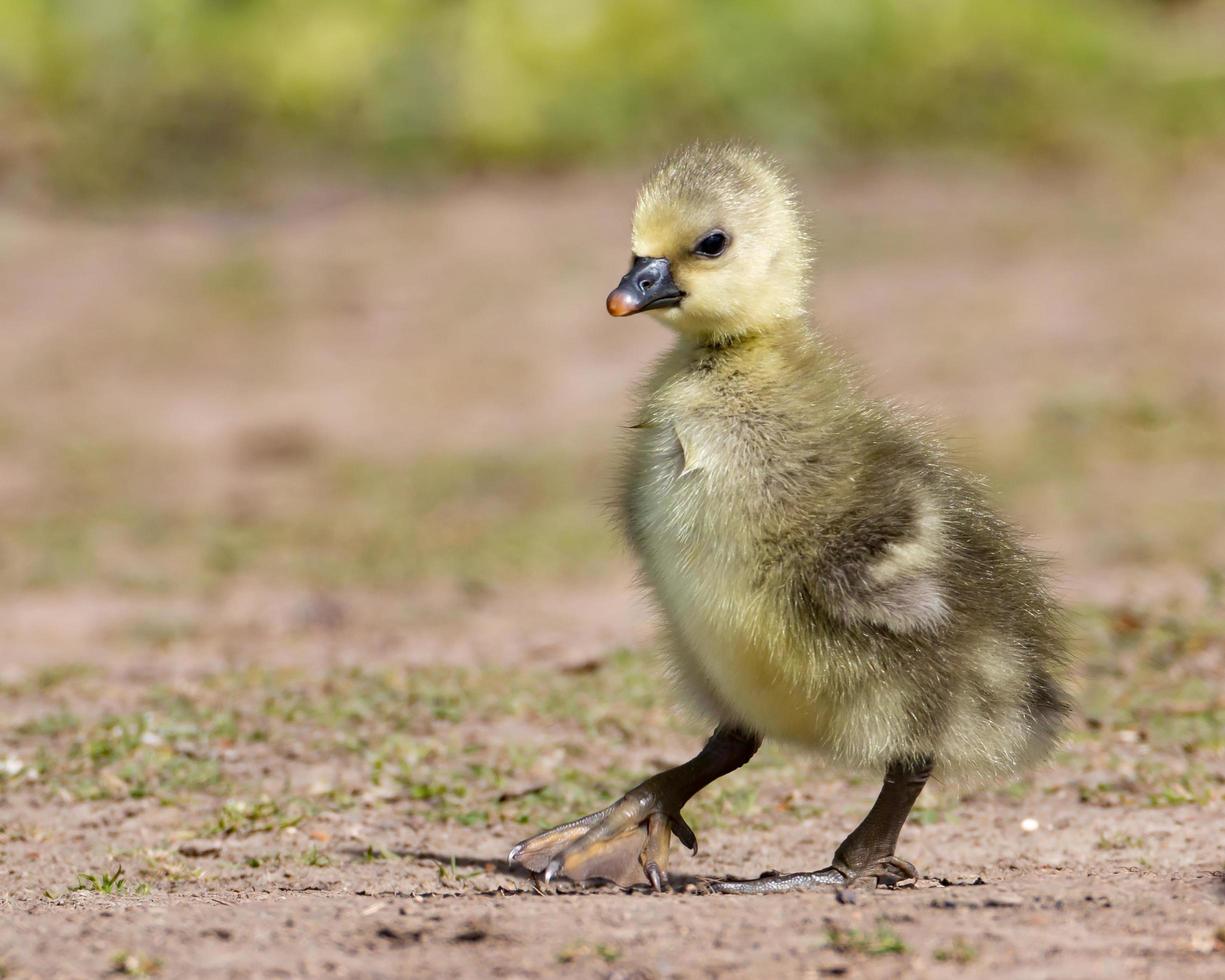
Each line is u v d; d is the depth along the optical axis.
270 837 9.48
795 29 36.16
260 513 19.88
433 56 35.41
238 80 35.12
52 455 22.25
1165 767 10.30
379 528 18.98
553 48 35.44
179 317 27.20
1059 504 17.81
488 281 28.34
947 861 8.88
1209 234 28.95
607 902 7.39
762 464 8.01
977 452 19.83
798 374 8.34
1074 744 10.75
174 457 22.28
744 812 9.84
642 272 8.41
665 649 8.58
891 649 7.90
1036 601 8.50
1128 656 12.44
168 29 35.69
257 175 33.47
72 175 32.75
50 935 6.90
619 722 11.52
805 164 33.75
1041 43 37.50
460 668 13.04
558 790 10.22
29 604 16.20
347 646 14.21
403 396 24.25
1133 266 27.39
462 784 10.41
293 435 22.86
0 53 34.66
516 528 18.67
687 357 8.55
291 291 28.23
